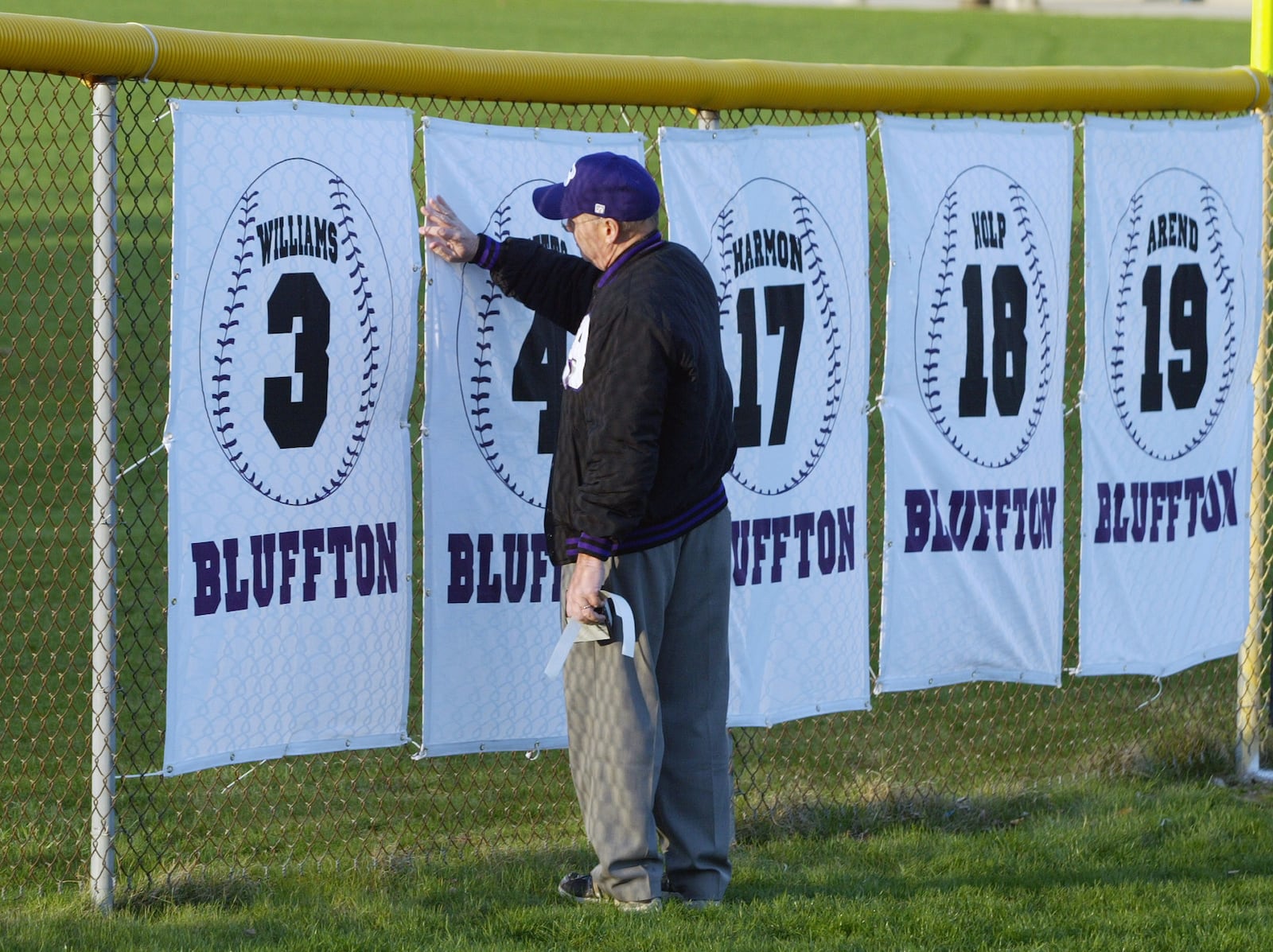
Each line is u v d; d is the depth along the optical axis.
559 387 15.56
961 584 17.78
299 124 14.20
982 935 13.91
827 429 16.86
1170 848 16.67
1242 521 19.69
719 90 15.87
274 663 14.61
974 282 17.38
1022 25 149.25
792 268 16.45
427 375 15.05
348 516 14.83
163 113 13.95
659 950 13.16
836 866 15.93
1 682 20.98
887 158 16.83
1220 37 142.12
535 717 16.02
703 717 14.27
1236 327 19.22
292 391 14.38
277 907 14.39
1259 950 13.72
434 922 13.94
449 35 119.44
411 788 18.41
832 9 158.62
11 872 15.23
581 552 12.83
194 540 14.04
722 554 13.98
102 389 13.67
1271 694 20.12
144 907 14.43
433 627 15.43
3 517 28.45
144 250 42.62
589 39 124.00
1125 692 22.61
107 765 14.07
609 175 13.02
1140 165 18.22
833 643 17.17
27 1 119.56
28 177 55.28
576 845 16.47
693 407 12.98
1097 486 18.53
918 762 19.61
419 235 14.89
